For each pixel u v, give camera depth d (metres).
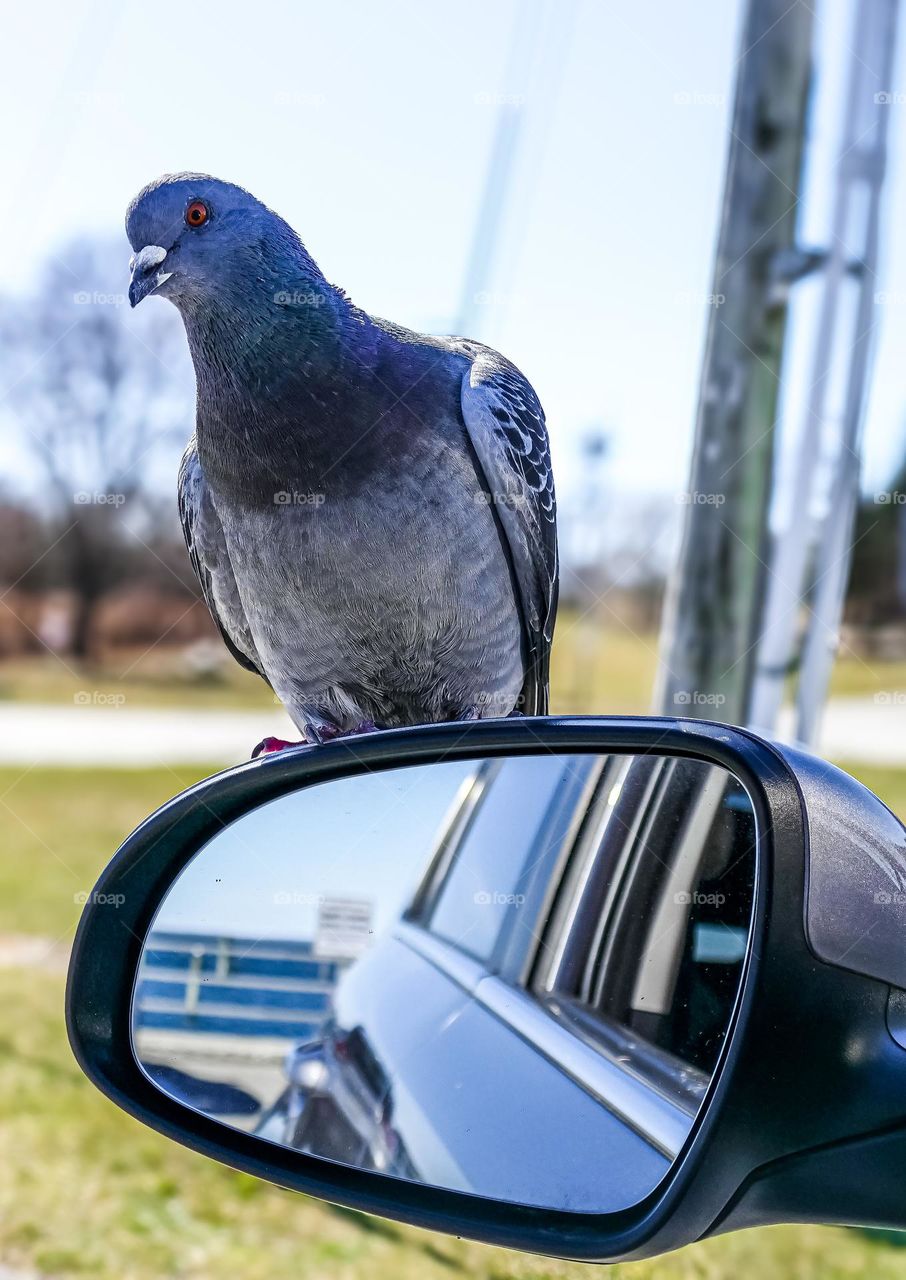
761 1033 1.20
